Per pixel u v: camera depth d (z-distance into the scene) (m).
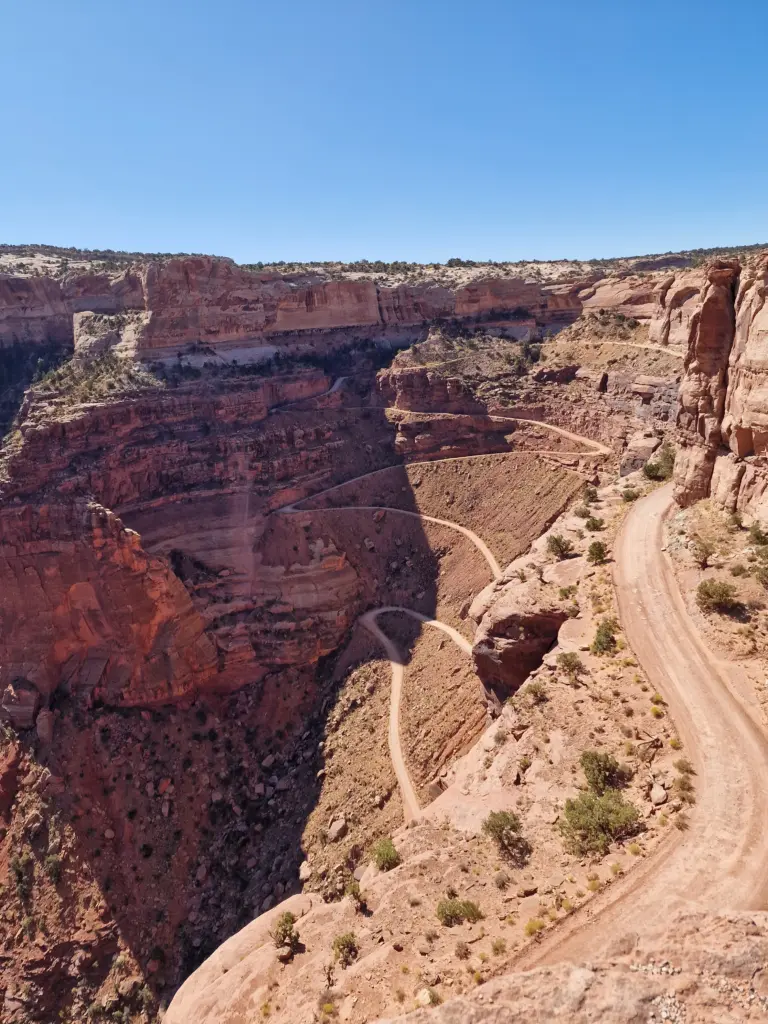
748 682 34.03
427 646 73.00
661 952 19.11
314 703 74.94
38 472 78.00
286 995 24.78
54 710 68.88
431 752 56.56
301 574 86.19
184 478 95.81
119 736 68.00
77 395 94.81
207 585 84.00
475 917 24.75
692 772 29.11
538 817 29.44
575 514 63.97
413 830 32.53
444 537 91.31
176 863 61.12
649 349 100.44
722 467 49.53
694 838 25.84
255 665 77.88
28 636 70.94
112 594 70.44
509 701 38.62
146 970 54.78
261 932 31.91
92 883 59.28
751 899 22.84
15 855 61.66
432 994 21.30
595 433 94.56
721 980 17.52
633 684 35.59
